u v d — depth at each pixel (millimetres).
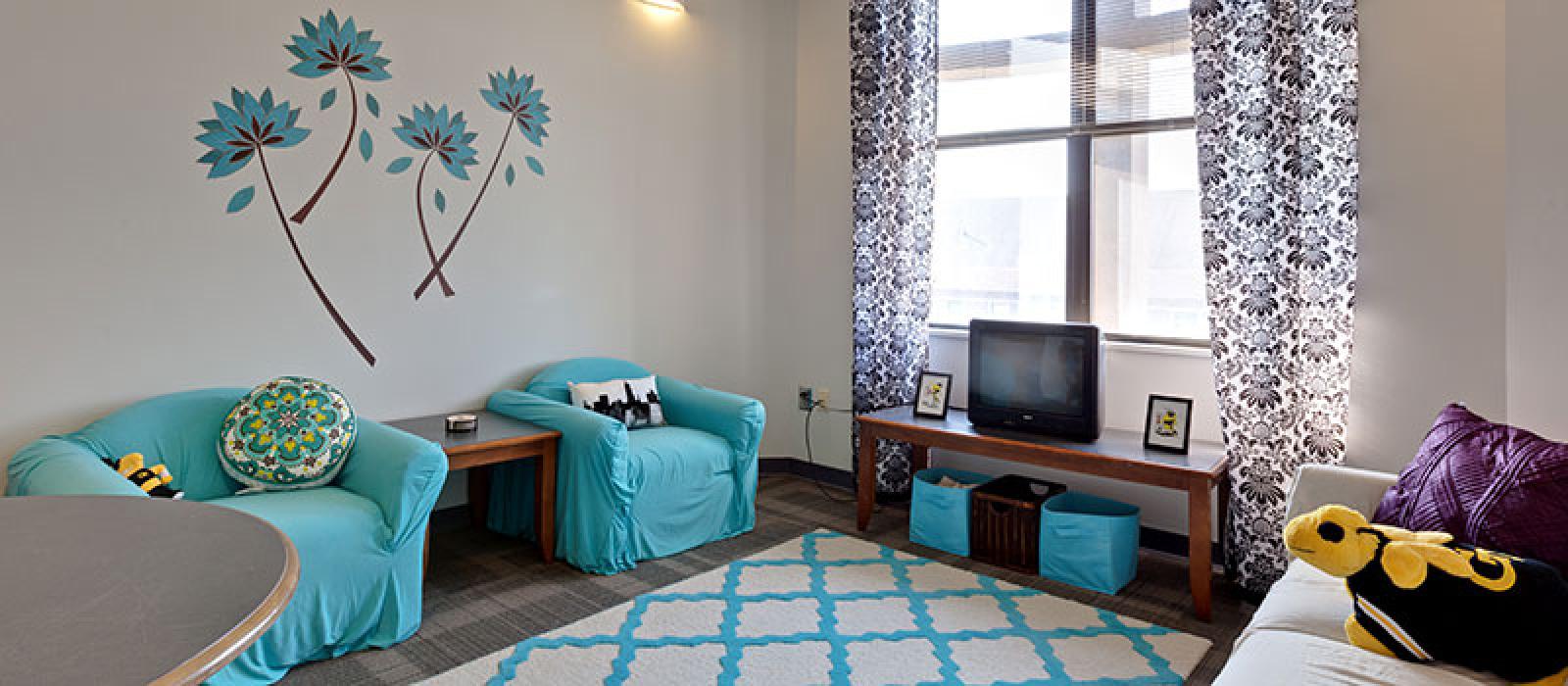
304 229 3146
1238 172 3002
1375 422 2895
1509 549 1741
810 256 4547
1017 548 3240
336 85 3199
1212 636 2666
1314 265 2900
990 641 2590
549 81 3832
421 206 3447
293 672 2346
